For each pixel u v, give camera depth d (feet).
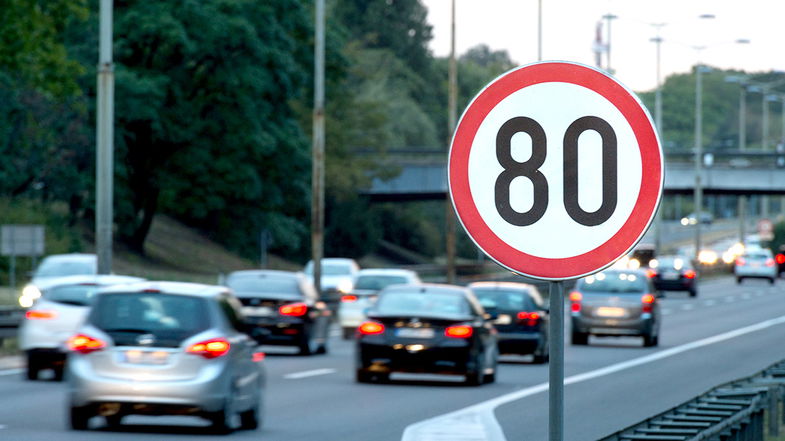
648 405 168.35
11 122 445.37
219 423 128.06
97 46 476.13
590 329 287.69
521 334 240.32
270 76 507.30
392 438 129.39
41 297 186.60
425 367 190.39
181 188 508.12
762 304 489.26
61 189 474.08
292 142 524.11
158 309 129.18
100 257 253.24
